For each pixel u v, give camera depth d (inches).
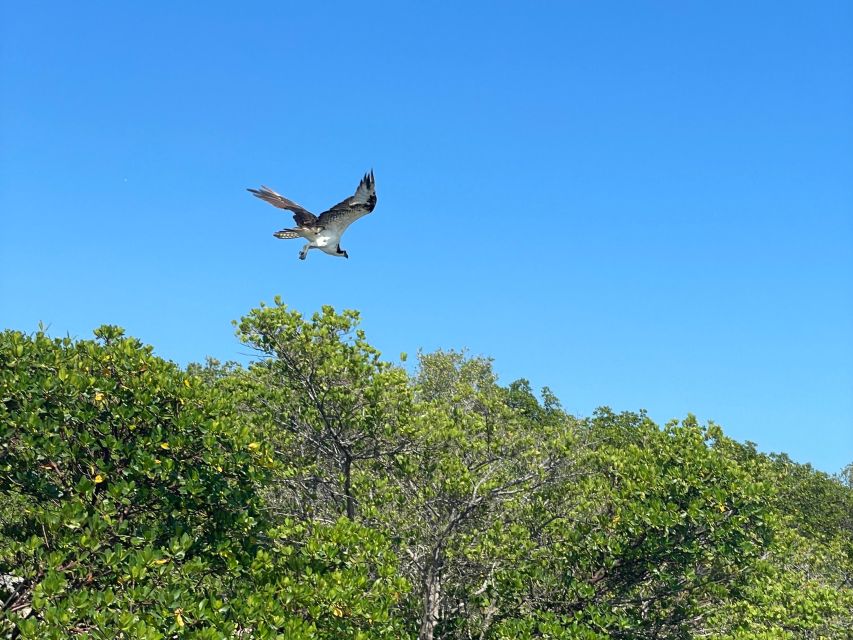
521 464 769.6
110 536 501.7
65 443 510.9
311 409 734.5
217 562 539.8
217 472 552.7
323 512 719.1
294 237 458.3
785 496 1598.2
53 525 471.5
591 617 690.2
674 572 733.9
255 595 485.4
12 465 522.3
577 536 728.3
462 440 756.0
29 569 467.5
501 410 821.2
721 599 804.0
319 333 722.2
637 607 757.9
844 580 1085.1
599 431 1128.8
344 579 506.9
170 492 542.6
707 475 751.1
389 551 572.7
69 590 469.1
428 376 1402.6
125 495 502.3
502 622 675.4
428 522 711.7
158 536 533.3
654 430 862.5
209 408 557.3
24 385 518.6
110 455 531.2
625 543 722.2
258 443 562.6
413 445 725.3
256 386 747.4
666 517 692.7
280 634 460.4
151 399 545.0
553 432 791.1
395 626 591.2
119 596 466.0
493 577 718.5
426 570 700.0
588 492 777.6
